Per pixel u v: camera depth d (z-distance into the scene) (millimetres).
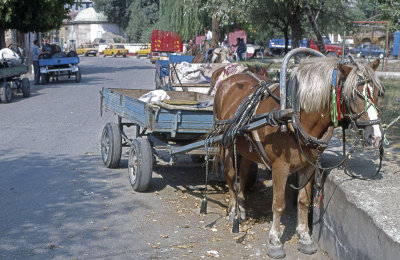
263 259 4871
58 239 5195
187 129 6387
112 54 58906
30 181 7215
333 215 4824
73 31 81312
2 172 7656
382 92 4141
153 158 6996
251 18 17828
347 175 5039
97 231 5441
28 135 10469
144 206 6297
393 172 5688
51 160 8453
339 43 38219
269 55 48938
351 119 4109
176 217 5949
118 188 7008
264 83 5246
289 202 6598
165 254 4898
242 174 6004
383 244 3693
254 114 4953
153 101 6727
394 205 4156
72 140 10062
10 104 15328
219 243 5223
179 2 21641
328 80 4250
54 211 6027
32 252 4855
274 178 4754
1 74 15055
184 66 9648
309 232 5633
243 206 6020
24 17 23250
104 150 8133
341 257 4605
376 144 3963
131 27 71500
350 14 19594
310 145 4426
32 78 25469
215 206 6441
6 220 5691
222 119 5859
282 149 4598
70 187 6988
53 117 12812
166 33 26578
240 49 27234
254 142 4926
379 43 31188
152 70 30922
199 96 8195
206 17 21891
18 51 20531
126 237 5305
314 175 4945
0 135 10430
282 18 18203
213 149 6301
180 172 7977
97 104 15297
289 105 4480
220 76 7867
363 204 4199
